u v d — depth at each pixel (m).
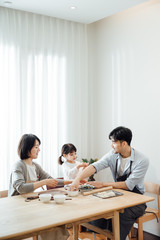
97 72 4.27
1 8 3.41
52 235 2.18
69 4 3.30
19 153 2.65
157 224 3.43
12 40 3.51
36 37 3.73
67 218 1.85
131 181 2.64
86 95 4.22
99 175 4.23
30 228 1.69
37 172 2.82
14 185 2.46
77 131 4.11
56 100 3.88
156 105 3.41
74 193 2.41
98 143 4.27
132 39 3.72
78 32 4.12
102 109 4.20
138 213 2.63
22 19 3.61
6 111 3.43
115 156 2.86
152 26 3.45
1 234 1.61
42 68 3.75
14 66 3.52
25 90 3.60
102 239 3.16
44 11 3.53
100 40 4.22
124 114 3.84
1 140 3.39
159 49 3.37
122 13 3.86
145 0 3.18
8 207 2.10
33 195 2.43
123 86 3.85
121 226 2.55
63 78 3.96
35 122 3.70
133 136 3.71
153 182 3.41
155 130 3.43
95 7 3.39
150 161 3.49
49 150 3.79
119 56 3.91
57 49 3.89
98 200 2.29
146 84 3.53
